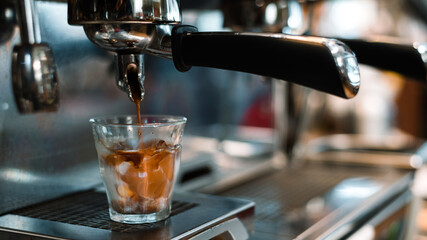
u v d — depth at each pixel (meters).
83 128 0.67
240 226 0.57
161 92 0.89
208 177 0.89
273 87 1.09
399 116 1.84
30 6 0.59
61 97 0.64
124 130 0.51
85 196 0.63
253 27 0.84
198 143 1.00
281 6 0.83
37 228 0.52
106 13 0.49
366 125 1.68
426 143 1.23
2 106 0.58
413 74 0.63
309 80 0.49
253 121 1.24
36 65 0.59
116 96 0.73
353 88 0.49
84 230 0.51
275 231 0.68
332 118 1.65
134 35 0.50
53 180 0.62
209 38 0.51
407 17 1.85
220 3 0.87
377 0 1.79
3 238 0.52
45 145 0.62
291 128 1.07
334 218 0.73
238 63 0.51
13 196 0.58
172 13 0.51
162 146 0.52
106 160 0.52
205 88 1.02
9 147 0.58
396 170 1.01
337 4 1.67
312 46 0.49
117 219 0.53
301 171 1.01
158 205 0.53
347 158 1.07
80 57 0.67
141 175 0.52
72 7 0.50
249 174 0.94
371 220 0.78
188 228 0.51
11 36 0.58
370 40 0.64
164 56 0.53
